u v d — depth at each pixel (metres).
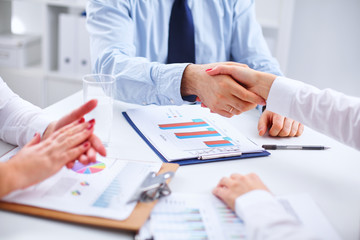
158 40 1.38
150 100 1.10
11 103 0.88
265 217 0.56
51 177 0.68
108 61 1.14
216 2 1.41
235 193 0.64
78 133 0.70
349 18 2.45
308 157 0.88
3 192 0.58
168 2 1.35
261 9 2.30
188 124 1.01
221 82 0.93
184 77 1.01
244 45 1.44
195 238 0.55
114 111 1.10
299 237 0.51
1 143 0.86
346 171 0.81
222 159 0.82
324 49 2.56
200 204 0.64
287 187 0.73
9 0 2.49
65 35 2.21
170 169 0.75
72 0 2.22
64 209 0.59
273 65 1.36
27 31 2.66
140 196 0.63
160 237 0.55
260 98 0.92
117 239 0.55
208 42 1.43
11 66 2.34
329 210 0.66
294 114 0.86
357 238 0.58
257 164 0.82
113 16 1.23
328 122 0.80
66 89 2.33
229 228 0.58
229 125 1.02
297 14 2.51
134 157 0.81
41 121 0.82
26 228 0.56
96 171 0.72
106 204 0.61
